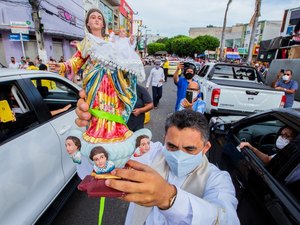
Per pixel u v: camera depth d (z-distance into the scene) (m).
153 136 4.80
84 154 0.77
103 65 0.84
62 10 14.55
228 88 4.90
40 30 9.93
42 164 1.90
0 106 1.70
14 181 1.58
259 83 6.14
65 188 2.40
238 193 1.94
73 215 2.39
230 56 27.95
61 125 2.31
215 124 3.15
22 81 2.04
